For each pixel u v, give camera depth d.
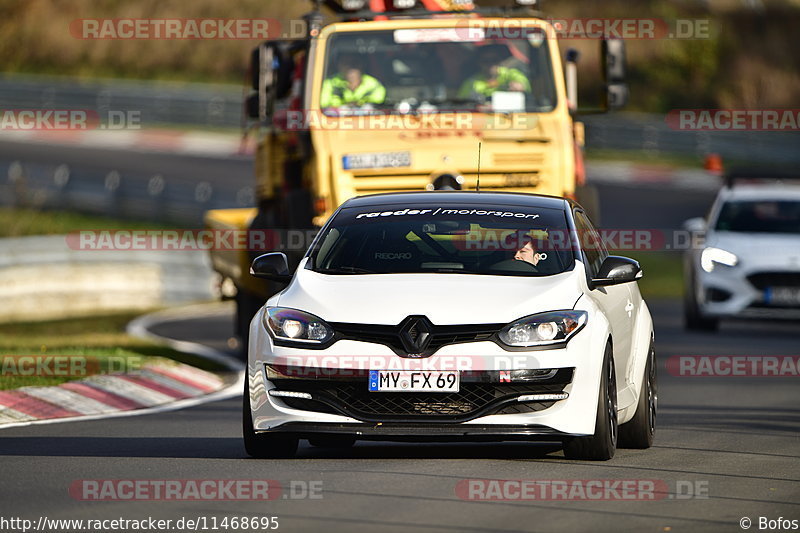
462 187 50.41
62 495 26.77
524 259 32.44
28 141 175.00
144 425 39.97
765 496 27.27
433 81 51.50
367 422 29.81
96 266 101.44
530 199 35.25
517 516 24.42
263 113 53.84
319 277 32.16
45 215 130.50
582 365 30.12
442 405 29.92
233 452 33.44
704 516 24.89
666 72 196.88
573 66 53.19
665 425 40.41
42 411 42.88
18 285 96.25
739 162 169.62
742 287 72.12
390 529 23.12
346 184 50.53
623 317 34.19
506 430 29.67
